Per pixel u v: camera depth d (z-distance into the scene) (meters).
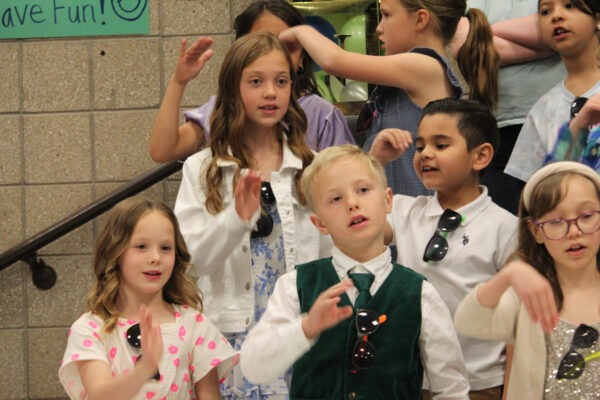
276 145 5.27
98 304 4.61
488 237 4.88
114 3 7.62
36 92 7.65
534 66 6.30
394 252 5.45
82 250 7.58
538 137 5.75
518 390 4.15
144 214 4.67
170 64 7.62
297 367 4.23
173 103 5.62
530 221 4.23
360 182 4.29
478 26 6.12
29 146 7.64
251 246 5.00
